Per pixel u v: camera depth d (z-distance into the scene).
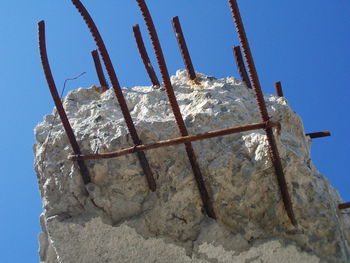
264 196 1.47
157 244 1.47
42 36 1.53
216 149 1.51
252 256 1.44
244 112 1.64
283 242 1.44
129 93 1.76
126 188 1.50
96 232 1.49
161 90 1.76
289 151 1.48
